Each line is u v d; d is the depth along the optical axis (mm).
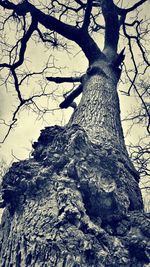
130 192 4883
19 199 4625
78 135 4863
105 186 4625
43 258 3990
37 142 5195
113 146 5367
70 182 4512
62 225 4129
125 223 4469
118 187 4773
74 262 3789
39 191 4562
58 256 3898
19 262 4227
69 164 4633
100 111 6105
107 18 8070
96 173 4699
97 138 5449
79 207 4277
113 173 4871
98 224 4375
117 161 5055
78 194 4426
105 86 6730
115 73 7406
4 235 4656
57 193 4418
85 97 6555
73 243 3951
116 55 7754
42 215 4312
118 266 3926
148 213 4582
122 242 4195
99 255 3896
